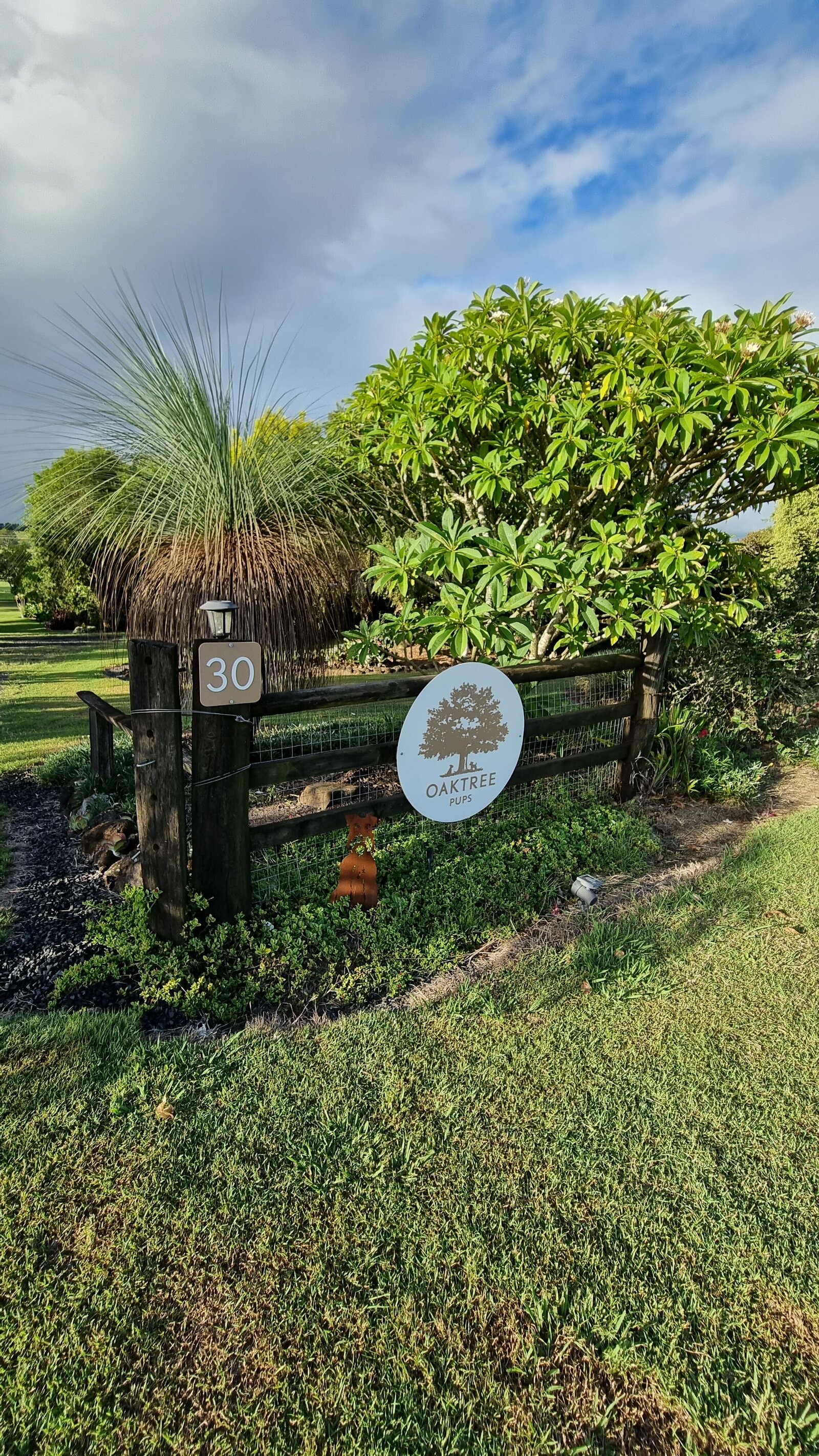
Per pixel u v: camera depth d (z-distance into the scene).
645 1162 1.97
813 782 5.29
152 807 2.68
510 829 3.98
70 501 4.64
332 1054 2.36
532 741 4.42
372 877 3.18
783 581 6.18
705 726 5.35
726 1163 1.97
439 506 5.32
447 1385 1.45
